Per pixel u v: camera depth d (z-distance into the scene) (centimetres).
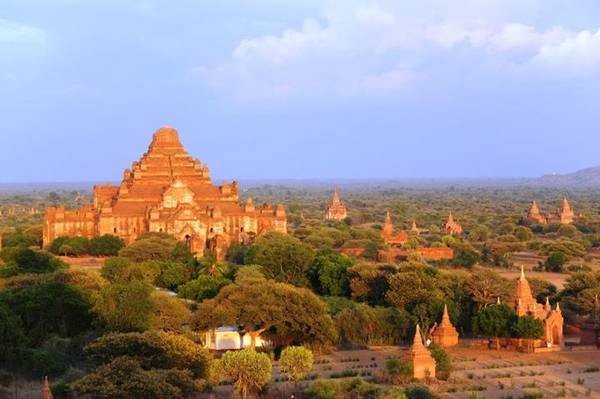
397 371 13025
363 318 16588
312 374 13388
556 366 14412
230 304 15088
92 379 10331
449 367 13375
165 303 15175
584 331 16700
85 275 17412
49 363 12712
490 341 16500
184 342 11700
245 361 11669
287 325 15225
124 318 14450
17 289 16050
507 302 18088
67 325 15200
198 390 11325
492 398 11931
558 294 19962
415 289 17825
